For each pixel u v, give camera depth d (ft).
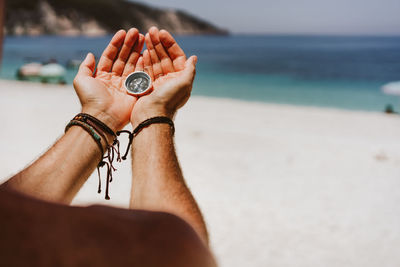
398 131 34.60
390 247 13.80
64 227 1.36
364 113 44.45
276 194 18.42
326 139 30.04
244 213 16.24
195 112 41.52
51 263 1.22
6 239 1.22
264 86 87.81
